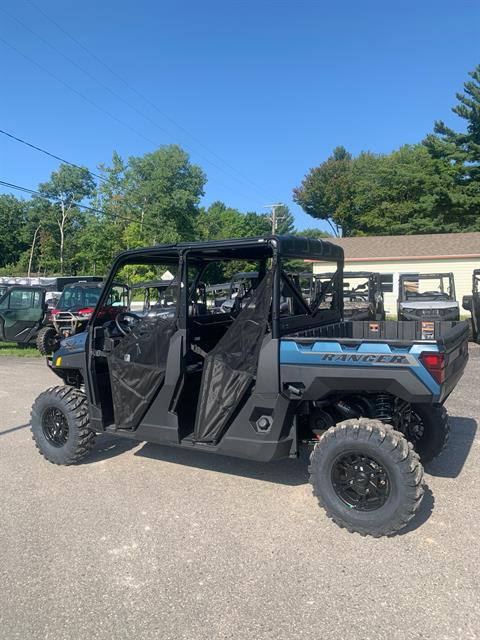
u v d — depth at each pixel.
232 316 5.44
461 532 3.81
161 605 3.06
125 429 4.86
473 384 8.86
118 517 4.17
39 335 13.69
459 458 5.29
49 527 4.03
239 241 4.26
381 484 3.74
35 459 5.57
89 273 50.75
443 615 2.90
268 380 4.06
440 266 24.97
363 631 2.79
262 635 2.78
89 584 3.28
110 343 5.03
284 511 4.22
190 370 4.49
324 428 4.39
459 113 36.28
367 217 48.62
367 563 3.44
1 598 3.15
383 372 3.74
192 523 4.05
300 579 3.28
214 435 4.31
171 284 5.57
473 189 37.16
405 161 51.84
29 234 67.56
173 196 45.44
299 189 62.16
